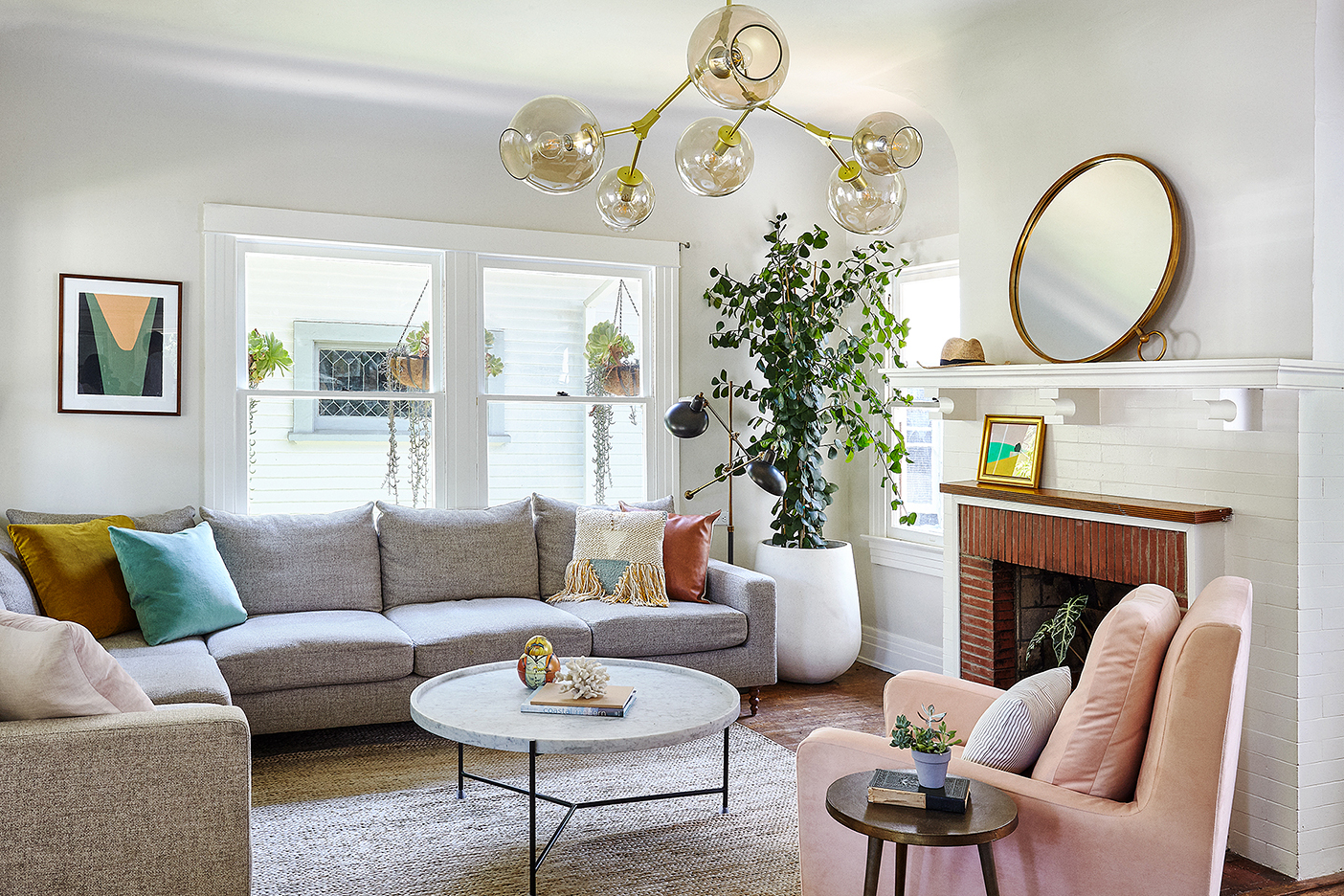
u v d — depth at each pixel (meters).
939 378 3.92
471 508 4.79
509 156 2.37
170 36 3.86
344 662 3.63
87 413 4.09
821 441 5.43
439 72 4.24
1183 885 1.88
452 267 4.72
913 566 5.02
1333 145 2.83
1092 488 3.51
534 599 4.49
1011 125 3.81
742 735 4.04
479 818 3.13
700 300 5.24
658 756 3.76
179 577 3.64
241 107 4.32
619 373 5.13
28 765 1.94
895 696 2.81
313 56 4.06
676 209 5.16
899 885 2.05
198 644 3.55
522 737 2.61
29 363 4.00
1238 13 2.98
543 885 2.68
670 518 4.71
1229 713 1.87
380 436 4.68
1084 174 3.47
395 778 3.50
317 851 2.88
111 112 4.11
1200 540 2.99
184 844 2.04
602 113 4.82
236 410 4.39
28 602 3.34
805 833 2.35
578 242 4.93
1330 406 2.89
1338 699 2.90
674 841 2.97
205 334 4.28
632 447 5.16
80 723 2.00
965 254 4.05
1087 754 2.04
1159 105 3.23
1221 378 2.83
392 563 4.36
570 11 3.62
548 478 4.99
